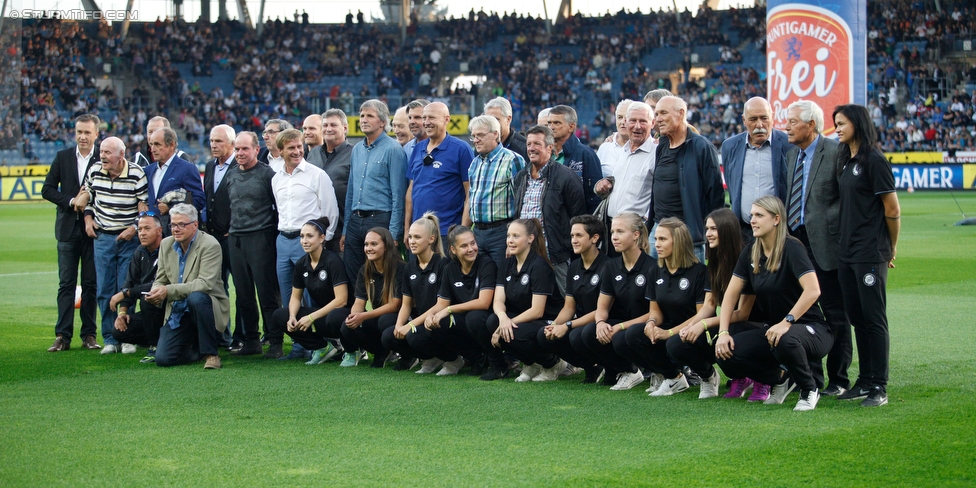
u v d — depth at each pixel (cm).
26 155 3450
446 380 675
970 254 1472
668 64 4184
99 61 3962
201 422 538
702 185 666
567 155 747
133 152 3725
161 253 754
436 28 4450
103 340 838
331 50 4288
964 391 594
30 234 2077
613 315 652
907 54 3772
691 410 563
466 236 677
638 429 514
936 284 1145
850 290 570
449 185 771
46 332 909
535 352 661
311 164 786
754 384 599
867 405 558
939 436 486
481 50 4381
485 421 537
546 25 4422
